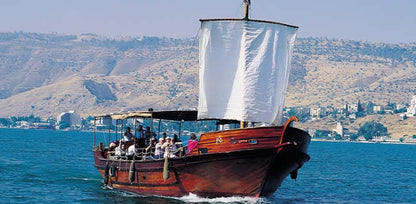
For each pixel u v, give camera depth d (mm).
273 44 42812
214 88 42625
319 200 52469
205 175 41594
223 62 42531
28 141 174750
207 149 41406
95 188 54062
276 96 43188
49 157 99062
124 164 48000
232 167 40781
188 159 41469
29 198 48469
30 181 59500
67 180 61031
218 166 40875
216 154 40594
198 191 42562
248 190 42062
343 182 72812
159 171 43719
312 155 158375
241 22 42281
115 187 51000
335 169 97750
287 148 39938
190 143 43250
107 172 51156
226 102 42562
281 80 43469
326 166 105688
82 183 58375
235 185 41750
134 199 45812
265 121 42812
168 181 43562
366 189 65500
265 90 42688
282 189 60062
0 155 98312
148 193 45969
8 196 49438
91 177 64750
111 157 50750
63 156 103750
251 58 42312
